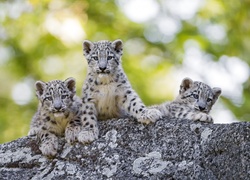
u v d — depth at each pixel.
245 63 27.56
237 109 25.73
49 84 15.42
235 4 28.42
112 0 28.61
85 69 26.59
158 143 13.49
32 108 27.20
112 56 15.75
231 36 28.03
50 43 27.48
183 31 28.33
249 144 12.31
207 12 28.34
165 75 27.28
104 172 13.45
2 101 27.69
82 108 15.33
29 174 13.97
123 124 14.07
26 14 27.64
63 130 15.14
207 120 14.23
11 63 28.36
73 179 13.59
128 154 13.58
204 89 16.83
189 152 13.08
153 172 13.09
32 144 14.55
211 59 27.42
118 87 15.59
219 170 12.55
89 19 27.89
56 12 27.03
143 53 28.22
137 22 28.70
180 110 16.08
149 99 25.98
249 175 12.19
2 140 26.11
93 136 14.05
